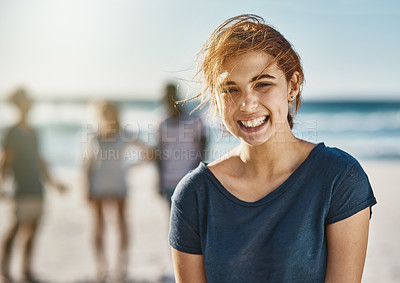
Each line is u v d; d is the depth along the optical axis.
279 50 1.27
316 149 1.32
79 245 6.20
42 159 5.02
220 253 1.31
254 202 1.30
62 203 8.86
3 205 8.02
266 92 1.26
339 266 1.27
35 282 4.83
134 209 8.38
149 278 4.90
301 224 1.27
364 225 1.28
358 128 27.39
